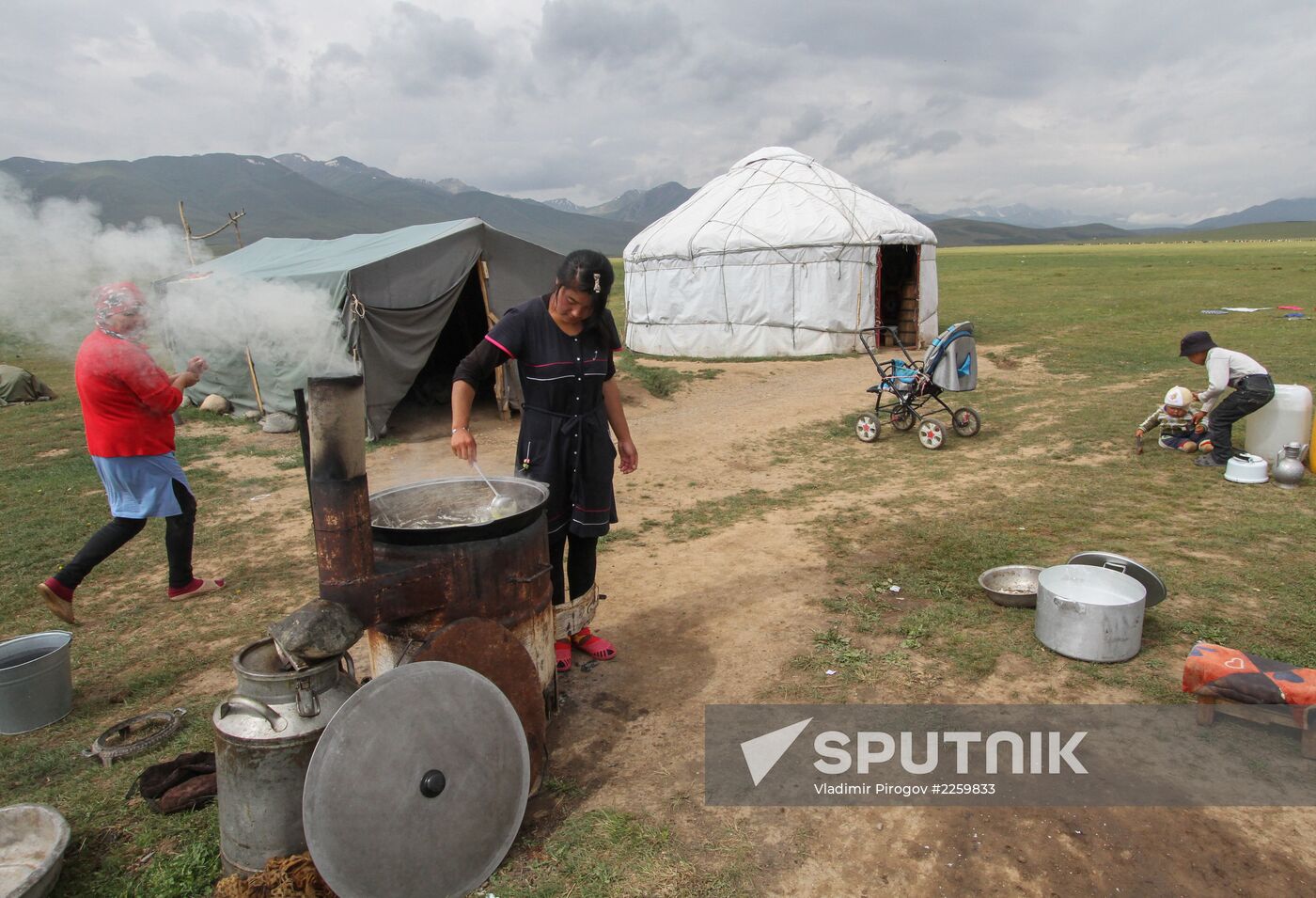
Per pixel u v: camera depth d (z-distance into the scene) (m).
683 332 15.36
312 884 2.05
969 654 3.45
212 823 2.51
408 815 2.04
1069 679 3.22
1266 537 4.75
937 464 7.11
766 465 7.42
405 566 2.33
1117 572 3.57
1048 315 19.36
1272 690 2.69
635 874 2.25
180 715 3.17
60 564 5.21
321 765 1.89
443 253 8.99
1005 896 2.13
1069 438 7.67
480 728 2.19
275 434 9.23
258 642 2.30
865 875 2.23
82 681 3.60
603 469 3.16
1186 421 6.91
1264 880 2.14
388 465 7.82
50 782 2.79
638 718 3.08
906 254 15.91
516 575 2.57
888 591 4.20
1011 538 4.95
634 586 4.46
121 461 3.82
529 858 2.34
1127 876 2.18
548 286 10.15
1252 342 13.33
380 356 8.68
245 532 5.79
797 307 14.40
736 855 2.32
